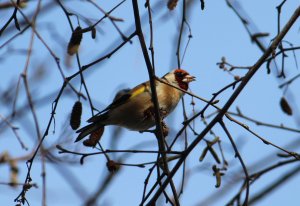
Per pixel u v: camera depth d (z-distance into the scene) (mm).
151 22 9133
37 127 8703
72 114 9289
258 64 8562
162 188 8445
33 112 8727
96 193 10164
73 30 9328
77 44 9250
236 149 8828
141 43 8992
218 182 9352
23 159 10062
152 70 9180
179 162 8445
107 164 8617
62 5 9375
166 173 8781
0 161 9992
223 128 8711
